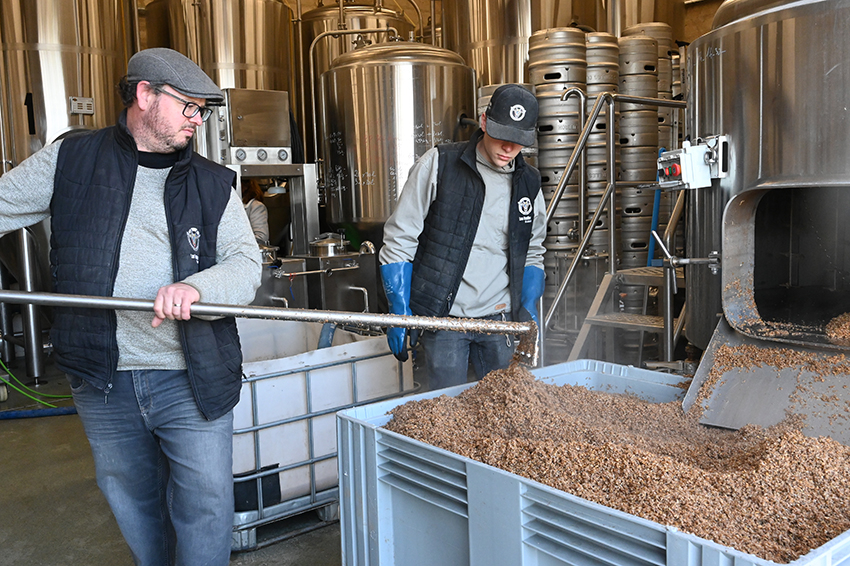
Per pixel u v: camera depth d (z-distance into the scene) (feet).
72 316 4.91
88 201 4.86
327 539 7.68
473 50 16.49
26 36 14.33
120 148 4.92
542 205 7.50
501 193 7.16
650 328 9.47
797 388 5.15
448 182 7.02
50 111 14.57
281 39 17.28
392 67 14.11
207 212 5.16
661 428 5.25
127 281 4.92
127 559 7.53
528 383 5.49
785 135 5.92
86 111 14.85
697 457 4.60
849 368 5.07
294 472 7.55
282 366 7.33
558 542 3.63
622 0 17.99
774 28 5.93
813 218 7.35
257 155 14.29
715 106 6.76
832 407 4.89
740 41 6.31
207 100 4.99
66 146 4.95
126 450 5.24
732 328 5.93
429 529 4.50
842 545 3.11
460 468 4.17
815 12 5.61
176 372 5.11
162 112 4.77
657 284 10.34
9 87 14.44
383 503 4.76
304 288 14.32
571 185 14.17
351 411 5.11
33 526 8.36
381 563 4.80
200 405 5.05
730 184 6.64
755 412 5.18
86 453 10.80
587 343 10.28
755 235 7.34
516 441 4.46
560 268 14.19
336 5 18.78
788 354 5.42
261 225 13.84
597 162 14.40
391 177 14.46
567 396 5.73
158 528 5.57
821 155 5.69
